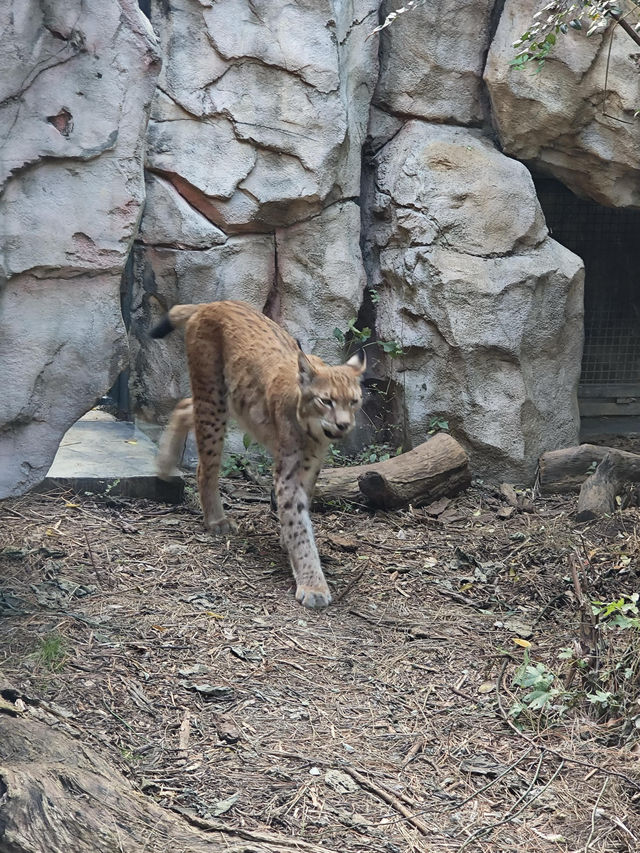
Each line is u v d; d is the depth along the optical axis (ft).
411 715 18.22
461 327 30.96
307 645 20.38
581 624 19.66
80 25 22.67
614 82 31.09
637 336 37.06
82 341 23.53
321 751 16.79
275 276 32.12
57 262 22.94
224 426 25.58
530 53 27.53
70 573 22.00
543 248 32.27
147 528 25.22
